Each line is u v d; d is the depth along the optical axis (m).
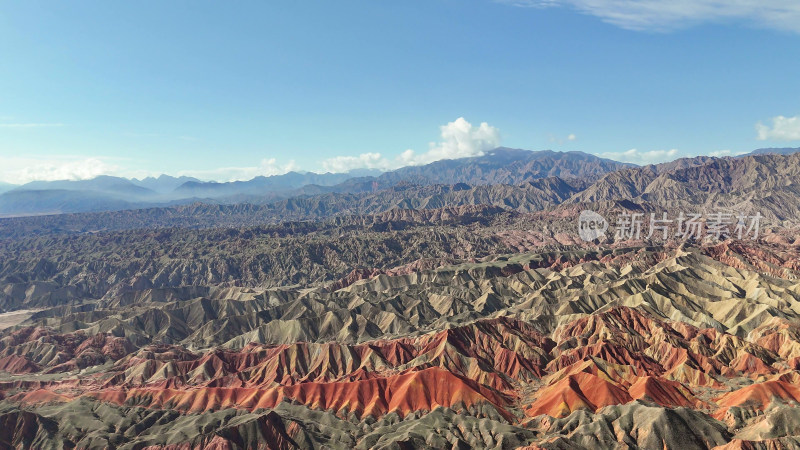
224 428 178.38
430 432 174.38
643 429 163.38
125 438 183.00
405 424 183.62
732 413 171.50
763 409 172.62
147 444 178.75
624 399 185.50
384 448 164.75
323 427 186.25
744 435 159.00
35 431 185.88
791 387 178.75
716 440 160.00
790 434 152.88
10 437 183.62
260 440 176.88
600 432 165.38
